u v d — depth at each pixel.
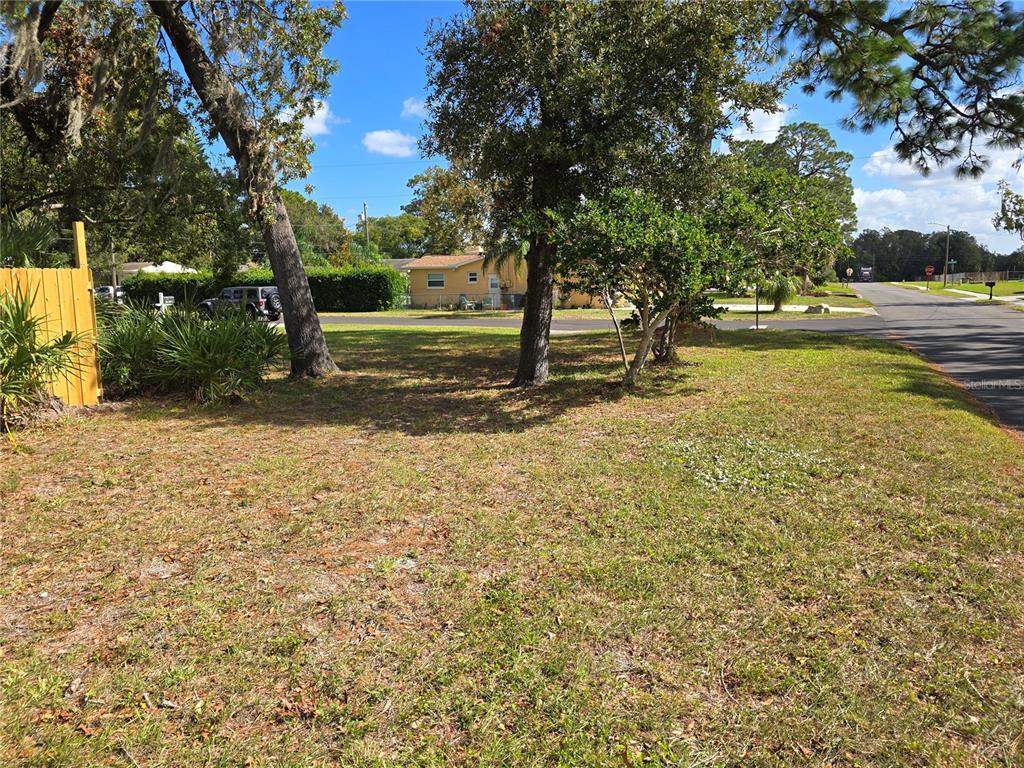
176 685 2.63
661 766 2.20
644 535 4.02
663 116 8.34
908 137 12.81
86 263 7.90
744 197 7.92
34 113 12.05
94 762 2.22
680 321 9.86
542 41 7.77
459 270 39.97
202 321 9.07
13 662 2.77
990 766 2.19
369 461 5.77
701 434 6.41
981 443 5.82
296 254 10.45
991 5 10.49
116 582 3.50
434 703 2.51
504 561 3.72
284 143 9.62
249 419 7.52
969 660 2.75
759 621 3.05
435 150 9.29
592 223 7.05
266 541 4.02
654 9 7.85
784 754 2.25
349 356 13.59
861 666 2.71
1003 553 3.70
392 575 3.57
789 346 13.78
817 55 12.20
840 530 4.04
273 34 9.30
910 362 11.07
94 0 9.62
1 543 3.99
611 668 2.73
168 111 10.91
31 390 6.79
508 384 9.77
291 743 2.32
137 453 6.01
